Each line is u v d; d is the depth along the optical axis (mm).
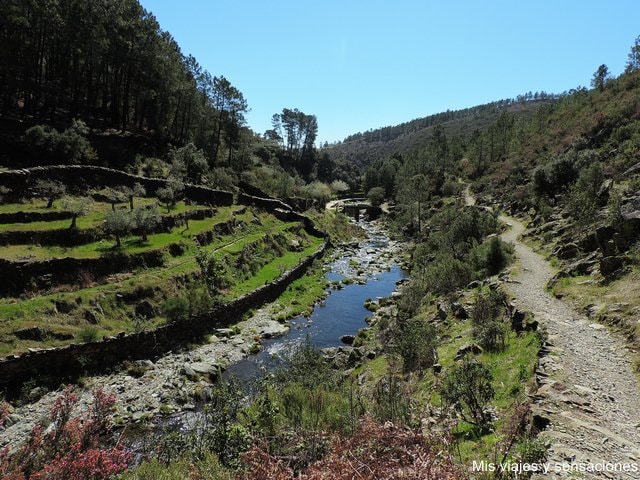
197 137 90750
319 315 42375
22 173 41438
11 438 19703
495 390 16516
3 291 28172
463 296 32156
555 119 104562
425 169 131000
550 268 34000
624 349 17203
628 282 22750
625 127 58656
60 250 34594
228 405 16531
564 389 13938
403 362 24531
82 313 29219
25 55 57875
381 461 6609
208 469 11406
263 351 32781
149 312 32906
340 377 23078
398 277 59062
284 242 65188
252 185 87750
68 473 8539
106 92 71812
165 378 27234
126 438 20203
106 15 68062
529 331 21172
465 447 12234
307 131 168750
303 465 10047
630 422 12070
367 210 125812
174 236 45500
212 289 39750
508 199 75688
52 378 24703
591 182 42125
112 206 44312
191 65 95188
